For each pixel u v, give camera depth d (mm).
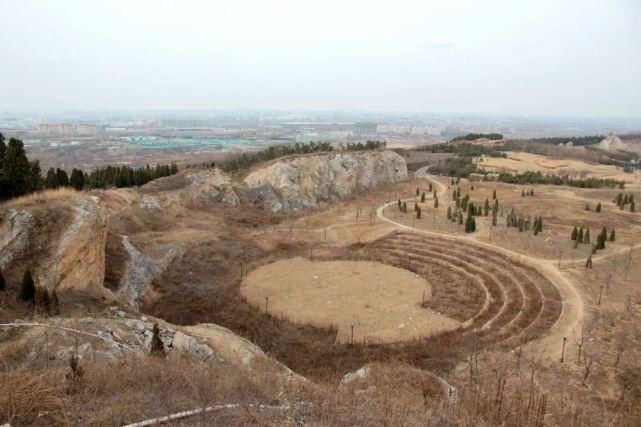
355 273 56594
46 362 19469
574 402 27359
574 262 55688
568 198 93125
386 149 119375
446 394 25078
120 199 68438
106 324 27516
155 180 84438
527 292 48219
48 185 60750
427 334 40562
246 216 78062
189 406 15109
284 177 90438
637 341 36875
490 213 80875
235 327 41750
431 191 102625
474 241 64875
